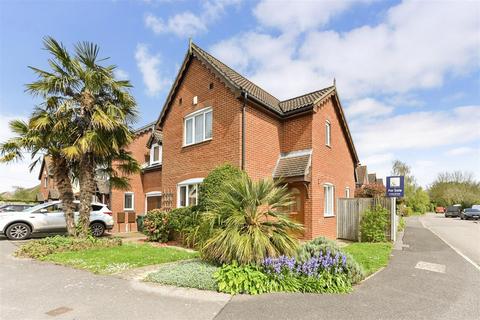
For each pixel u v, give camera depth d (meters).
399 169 52.06
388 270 7.36
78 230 10.34
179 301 4.76
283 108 13.75
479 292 5.61
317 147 12.65
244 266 5.73
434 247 11.64
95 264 7.15
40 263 7.44
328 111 14.27
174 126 14.42
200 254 7.00
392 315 4.38
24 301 4.70
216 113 12.16
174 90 14.41
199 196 10.53
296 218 12.20
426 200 51.59
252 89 13.16
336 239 13.99
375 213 12.80
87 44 10.29
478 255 10.05
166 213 12.14
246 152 11.10
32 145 10.20
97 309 4.39
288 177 11.82
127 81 11.19
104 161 11.78
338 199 14.45
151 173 19.03
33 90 9.95
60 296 4.94
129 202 19.19
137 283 5.69
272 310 4.45
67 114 10.28
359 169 34.09
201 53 13.30
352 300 4.99
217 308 4.49
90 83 10.31
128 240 12.80
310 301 4.87
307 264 5.72
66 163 10.80
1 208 18.94
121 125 10.73
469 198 48.53
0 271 6.59
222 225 6.73
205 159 12.41
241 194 6.82
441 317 4.34
